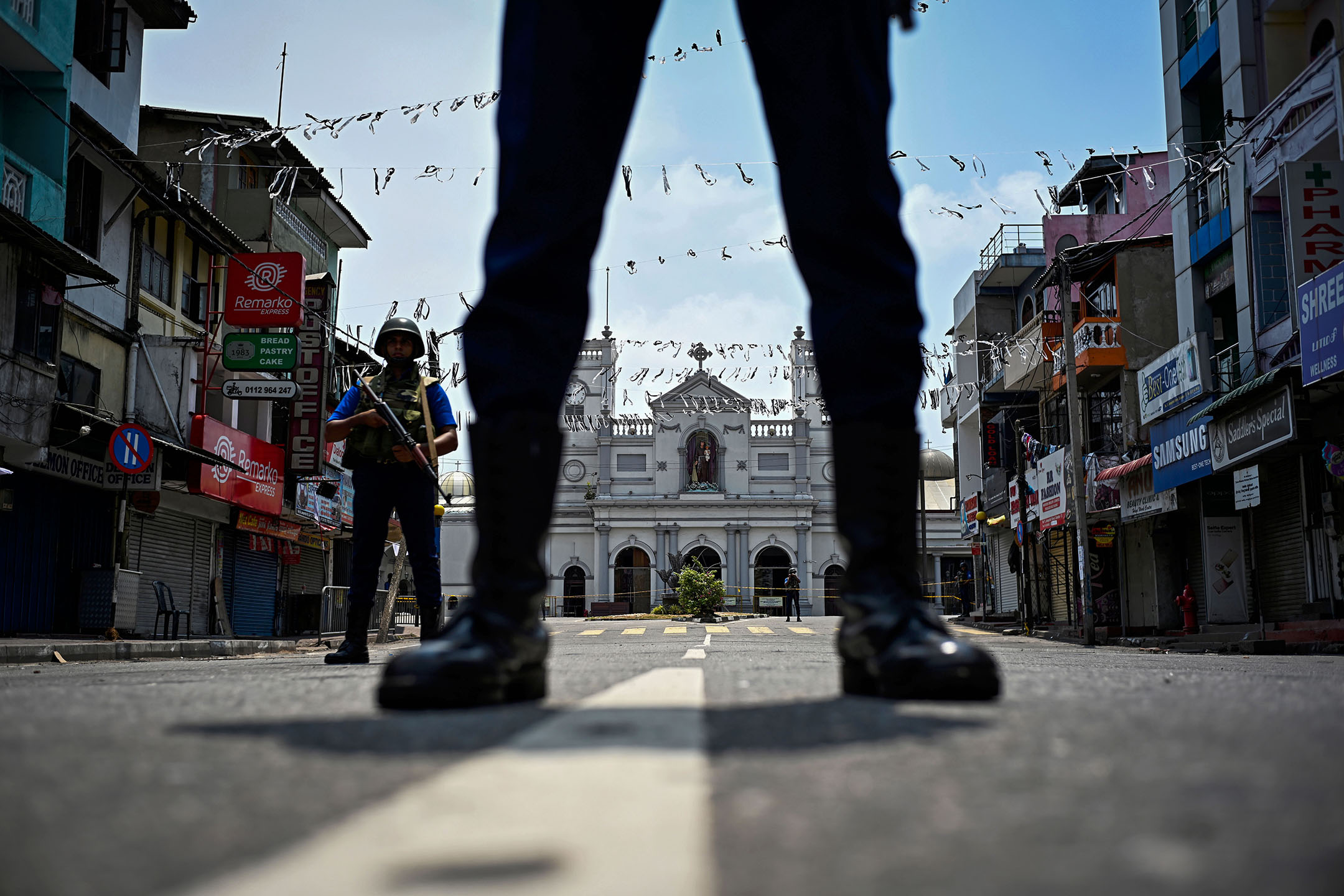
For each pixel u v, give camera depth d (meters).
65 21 13.76
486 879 0.54
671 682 2.13
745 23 2.07
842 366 1.96
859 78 2.04
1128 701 1.65
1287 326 13.66
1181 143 16.95
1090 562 20.58
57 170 13.51
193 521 18.30
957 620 31.02
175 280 17.52
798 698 1.77
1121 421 20.34
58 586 14.10
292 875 0.55
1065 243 23.48
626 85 1.98
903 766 0.98
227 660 8.31
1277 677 2.85
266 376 20.02
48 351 12.68
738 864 0.61
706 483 47.81
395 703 1.56
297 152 21.69
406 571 31.14
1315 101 13.05
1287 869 0.57
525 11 2.00
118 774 0.95
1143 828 0.70
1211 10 15.92
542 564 1.82
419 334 5.58
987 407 28.73
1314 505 13.44
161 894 0.53
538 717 1.41
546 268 1.89
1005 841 0.67
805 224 2.03
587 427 48.31
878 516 1.89
